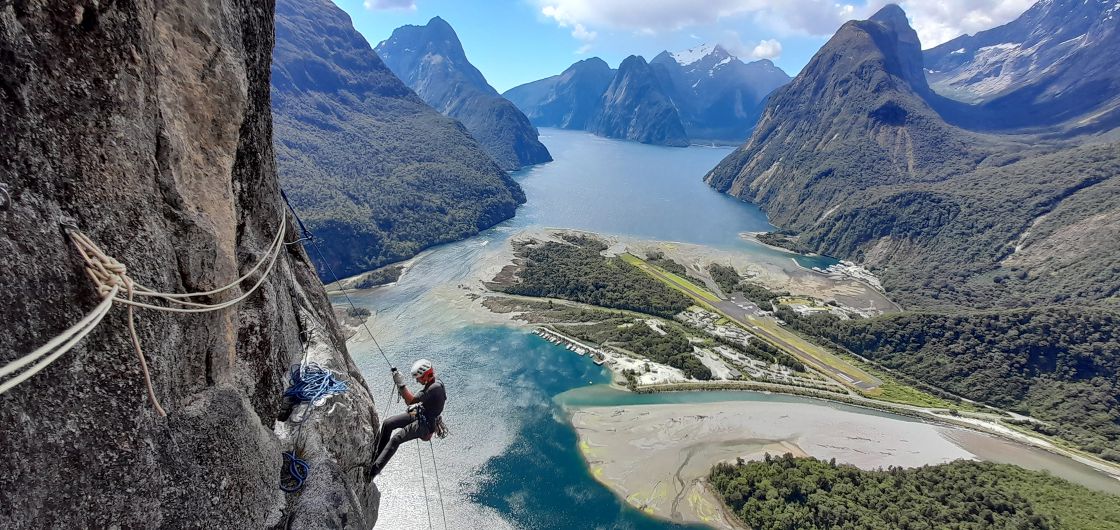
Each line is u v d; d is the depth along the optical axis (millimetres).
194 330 5676
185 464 5145
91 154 4316
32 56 3803
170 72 5469
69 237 4055
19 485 3547
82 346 4109
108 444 4250
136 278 4762
